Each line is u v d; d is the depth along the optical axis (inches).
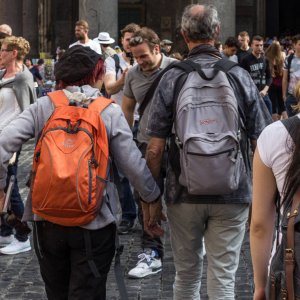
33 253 458.0
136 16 1891.0
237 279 407.5
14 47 439.2
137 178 270.1
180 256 291.0
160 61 378.3
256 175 202.5
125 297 269.0
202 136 269.9
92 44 719.1
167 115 282.2
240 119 279.7
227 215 281.3
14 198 439.5
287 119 199.3
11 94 434.3
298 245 187.9
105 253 267.4
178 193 282.7
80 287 265.1
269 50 941.8
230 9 1258.0
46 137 260.5
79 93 270.8
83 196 255.4
